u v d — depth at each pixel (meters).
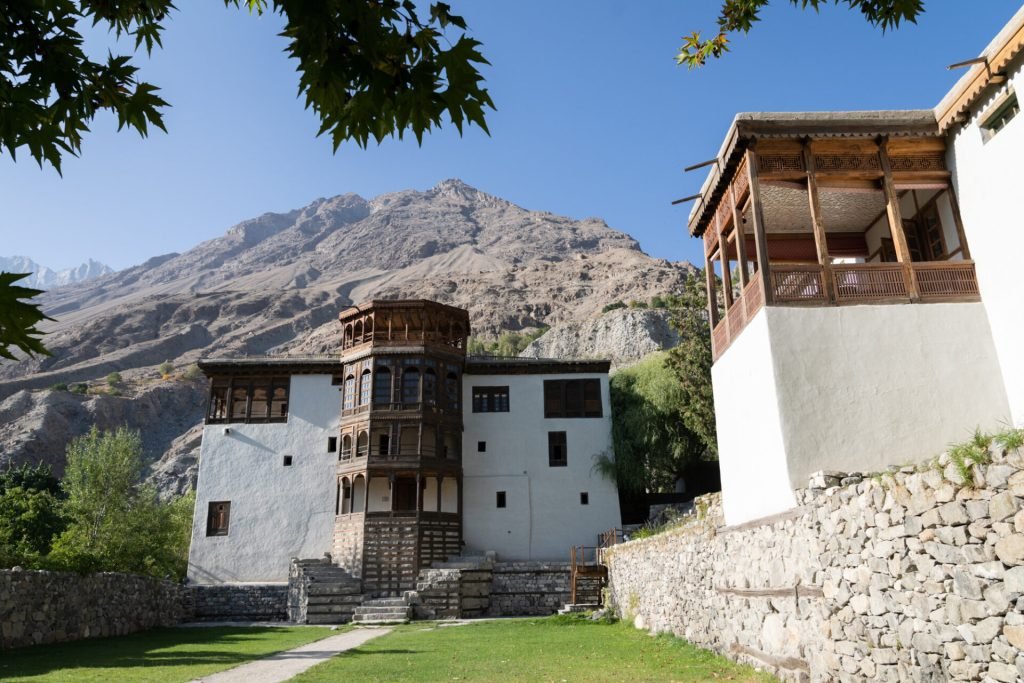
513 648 15.70
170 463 72.88
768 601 11.09
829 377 10.88
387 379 32.53
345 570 30.20
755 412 11.71
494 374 35.56
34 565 17.03
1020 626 6.00
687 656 13.33
